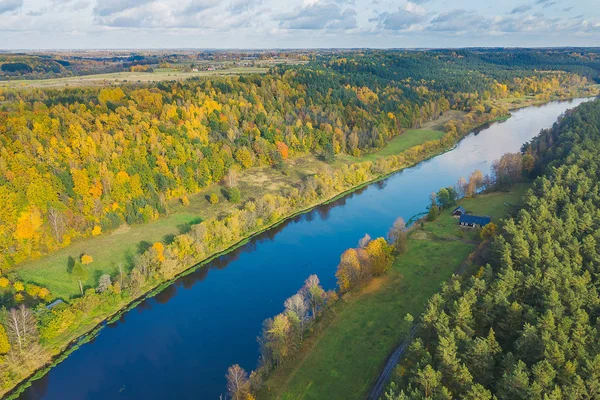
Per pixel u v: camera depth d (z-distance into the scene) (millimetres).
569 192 112188
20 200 105250
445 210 133750
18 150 119062
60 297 91188
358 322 81812
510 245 83250
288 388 66938
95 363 77938
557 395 47969
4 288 89562
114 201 125375
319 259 113188
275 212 135250
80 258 105500
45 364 77438
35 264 101562
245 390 64312
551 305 63375
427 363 57531
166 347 81938
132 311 92688
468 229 118875
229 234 119875
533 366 51312
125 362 78188
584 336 57281
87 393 71375
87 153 130000
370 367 70562
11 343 74438
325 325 81125
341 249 118312
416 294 89625
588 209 97000
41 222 107250
